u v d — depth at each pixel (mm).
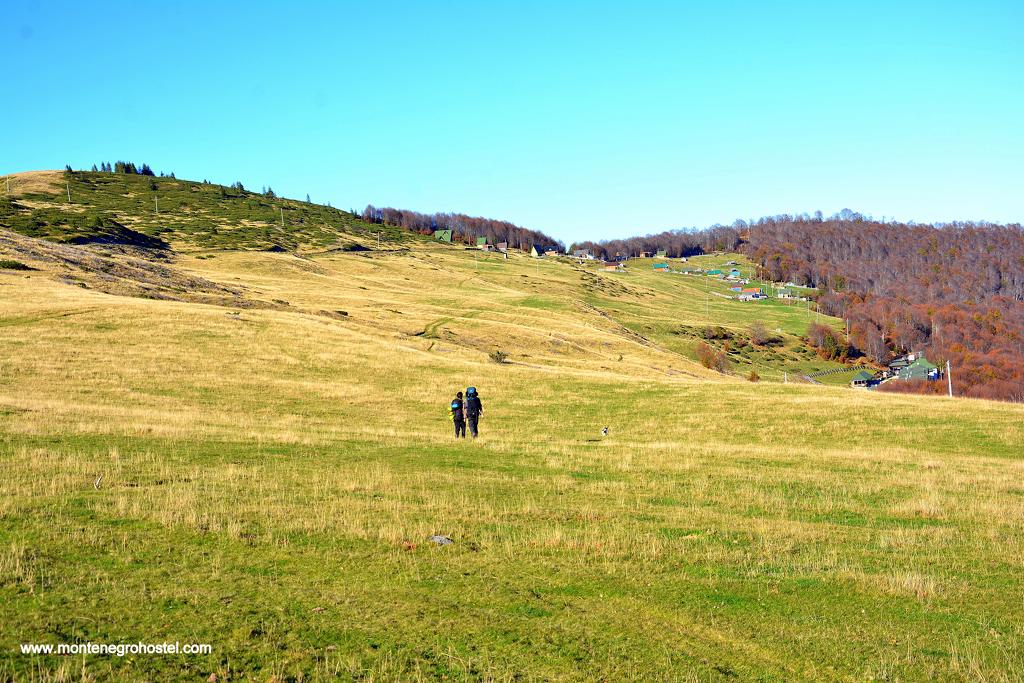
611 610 10820
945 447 33031
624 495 19172
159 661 8367
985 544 15242
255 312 67750
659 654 9367
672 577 12438
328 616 9875
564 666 8898
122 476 17625
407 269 184000
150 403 37875
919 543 15234
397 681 8242
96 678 7895
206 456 21938
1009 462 28016
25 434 22812
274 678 8148
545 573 12352
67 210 191250
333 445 26125
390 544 13352
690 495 19594
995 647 10000
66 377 41625
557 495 18969
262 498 16359
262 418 36438
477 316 111562
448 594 11070
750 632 10305
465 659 8914
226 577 11109
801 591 12023
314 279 141750
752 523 16516
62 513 13875
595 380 52281
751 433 37125
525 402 46125
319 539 13445
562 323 113875
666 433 37938
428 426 38906
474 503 17391
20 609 9359
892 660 9508
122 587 10352
